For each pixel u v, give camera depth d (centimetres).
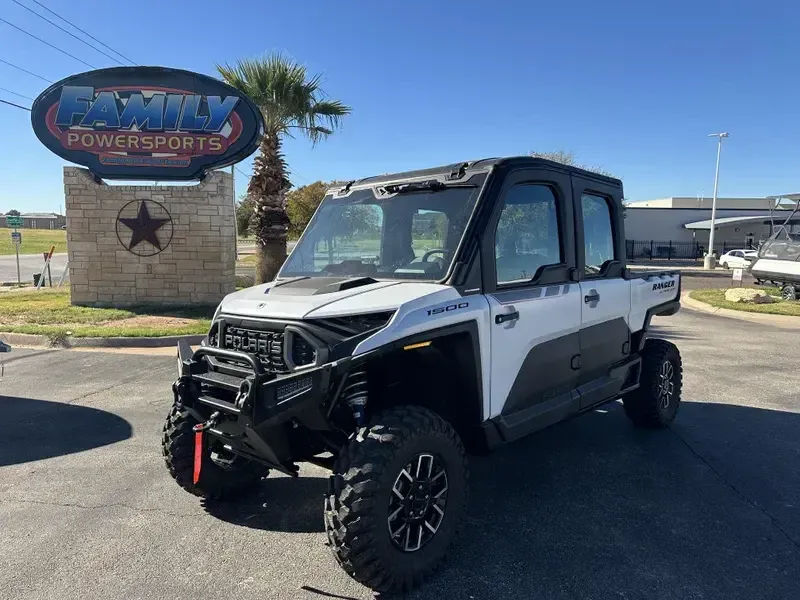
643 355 566
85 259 1425
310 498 429
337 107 1655
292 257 434
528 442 546
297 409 288
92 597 307
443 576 326
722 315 1545
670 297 597
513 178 383
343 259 411
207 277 1429
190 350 369
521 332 381
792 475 470
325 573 330
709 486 448
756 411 647
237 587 316
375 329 302
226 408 310
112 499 427
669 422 581
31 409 650
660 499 425
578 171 449
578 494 433
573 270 435
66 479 463
